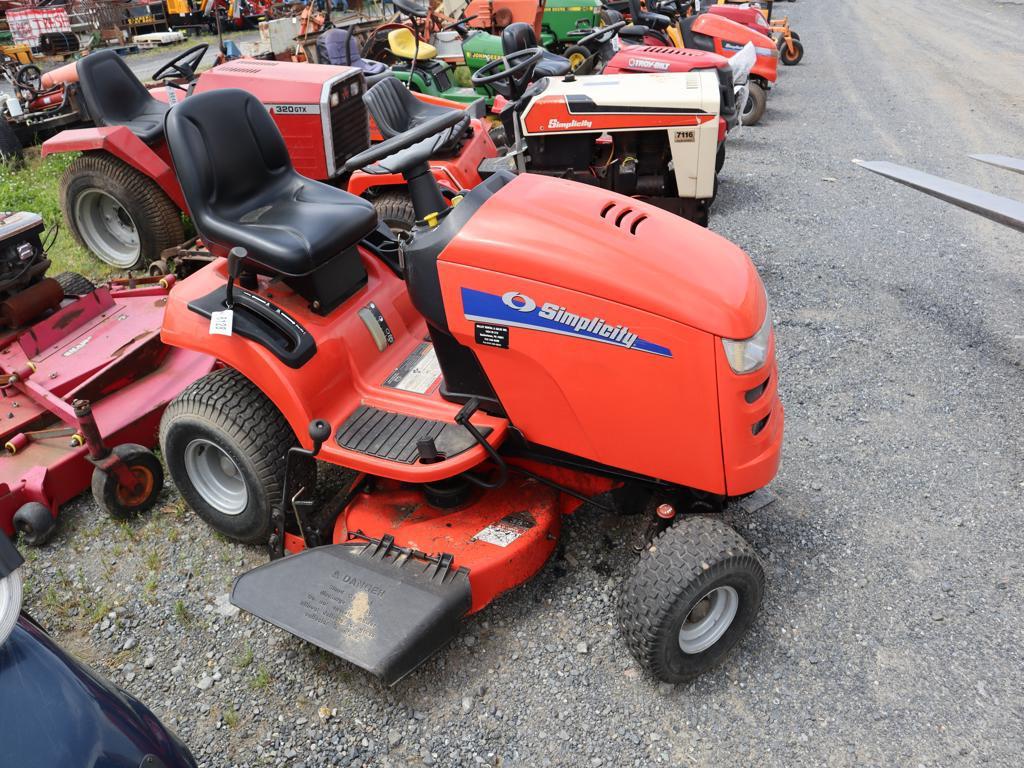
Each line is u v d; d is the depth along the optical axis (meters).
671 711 2.44
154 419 3.62
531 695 2.51
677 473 2.46
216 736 2.45
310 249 2.71
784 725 2.37
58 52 13.88
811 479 3.34
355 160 2.80
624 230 2.40
